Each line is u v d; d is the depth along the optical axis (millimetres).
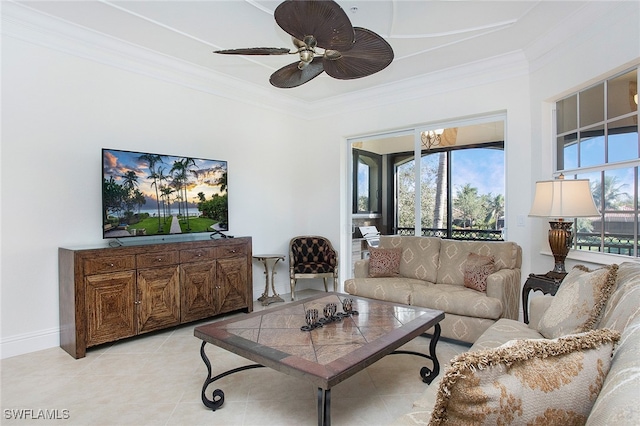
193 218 3941
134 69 3697
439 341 3328
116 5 2891
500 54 3801
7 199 2934
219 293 3893
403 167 4914
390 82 4656
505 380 764
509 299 3232
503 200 4094
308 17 1965
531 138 3756
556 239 2867
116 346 3166
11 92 2949
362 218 5309
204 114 4336
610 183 2947
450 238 4504
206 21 3146
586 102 3166
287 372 1670
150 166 3590
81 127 3332
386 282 3754
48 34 3107
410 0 2797
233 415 2111
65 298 3047
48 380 2523
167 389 2410
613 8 2695
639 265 1827
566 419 779
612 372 801
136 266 3238
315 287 5605
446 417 781
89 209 3387
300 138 5629
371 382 2521
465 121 4367
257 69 4203
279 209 5285
